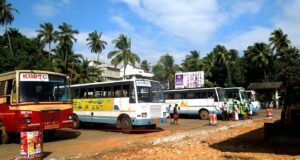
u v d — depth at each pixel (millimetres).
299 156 10773
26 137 10445
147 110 18531
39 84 14727
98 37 75438
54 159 10828
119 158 11047
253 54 66750
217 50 73438
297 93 12859
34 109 14055
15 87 14133
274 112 41500
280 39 66625
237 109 27984
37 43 55188
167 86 53688
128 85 19000
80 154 11672
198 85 47000
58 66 64875
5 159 11180
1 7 55219
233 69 69875
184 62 78875
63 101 15250
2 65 45469
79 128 22312
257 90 60656
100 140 15461
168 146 13398
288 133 12883
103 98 20641
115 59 60250
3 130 14875
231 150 12375
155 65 77812
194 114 31016
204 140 15453
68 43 65875
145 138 15641
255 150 12281
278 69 59938
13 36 56781
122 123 19062
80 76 66938
